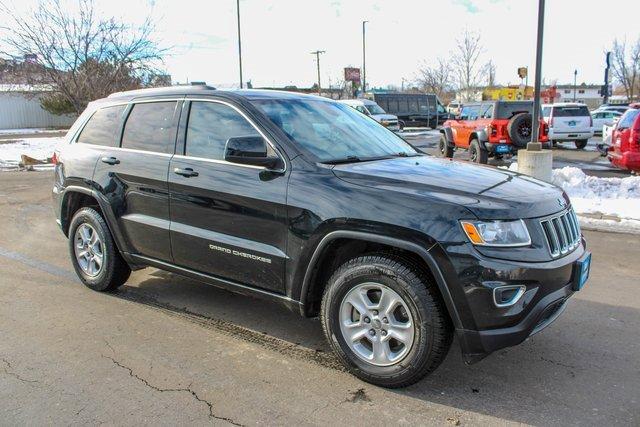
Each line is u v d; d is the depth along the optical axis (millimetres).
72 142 5387
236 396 3340
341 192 3459
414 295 3201
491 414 3148
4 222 8383
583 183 10734
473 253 3051
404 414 3146
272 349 3994
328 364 3764
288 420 3088
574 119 20391
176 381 3518
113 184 4797
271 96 4406
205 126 4297
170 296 5094
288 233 3660
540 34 9461
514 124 14844
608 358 3857
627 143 11430
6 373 3609
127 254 4848
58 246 6898
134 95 4977
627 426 3027
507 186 3510
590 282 5500
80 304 4871
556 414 3152
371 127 4785
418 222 3158
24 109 38344
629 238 7266
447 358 3859
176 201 4312
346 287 3475
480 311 3068
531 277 3098
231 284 4121
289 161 3756
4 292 5176
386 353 3387
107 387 3439
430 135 29016
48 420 3082
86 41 19688
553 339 4168
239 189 3883
